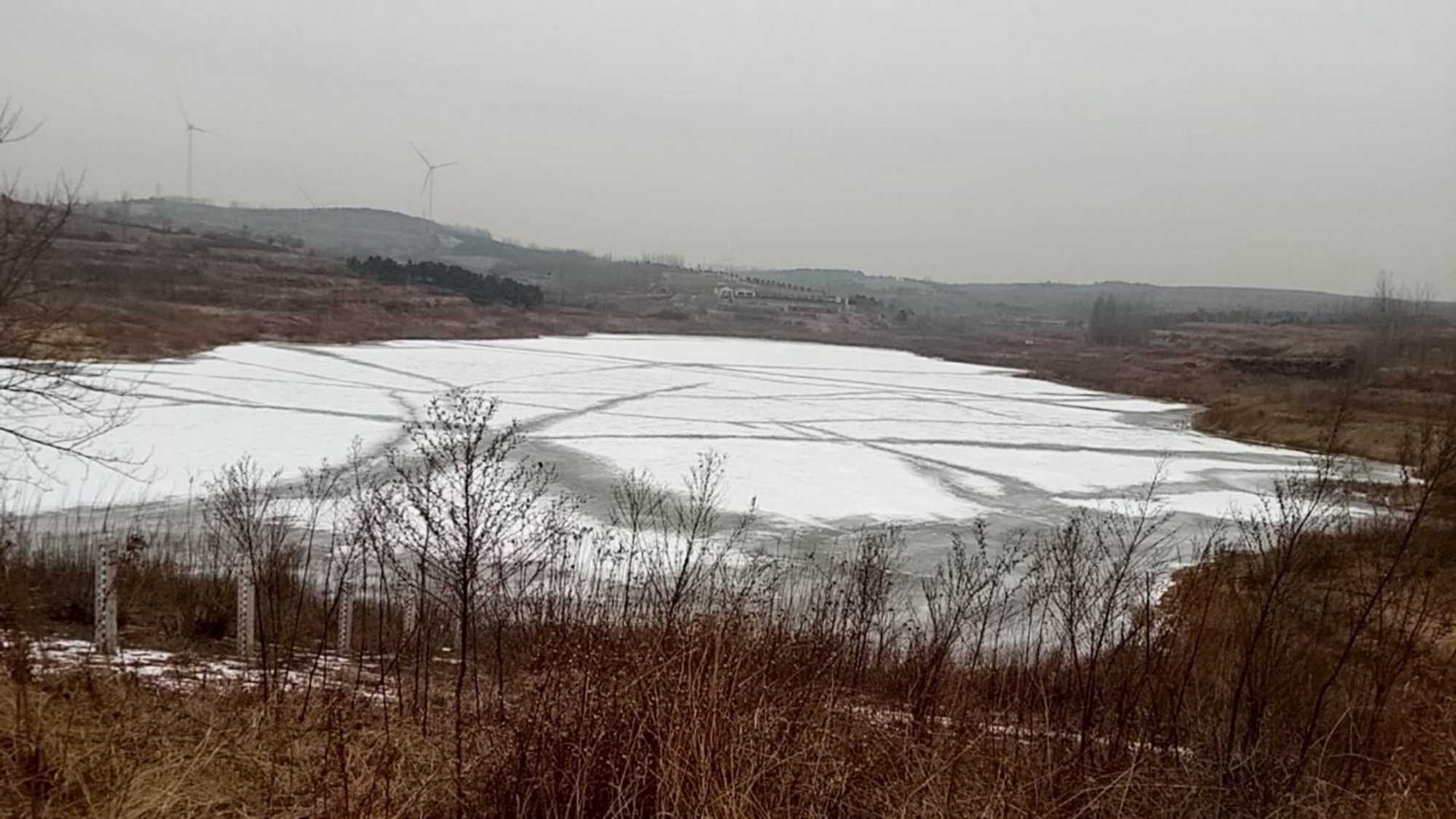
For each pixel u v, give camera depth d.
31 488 20.17
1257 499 28.62
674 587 9.48
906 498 27.39
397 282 102.44
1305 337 101.31
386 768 5.28
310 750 5.98
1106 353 103.81
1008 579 16.48
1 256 11.36
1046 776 6.07
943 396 58.47
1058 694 8.62
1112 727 7.77
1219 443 42.03
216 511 14.72
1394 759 6.94
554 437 33.84
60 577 11.90
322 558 15.20
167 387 39.66
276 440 29.06
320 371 50.62
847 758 5.61
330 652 10.93
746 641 5.91
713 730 4.93
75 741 5.59
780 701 5.77
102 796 5.07
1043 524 24.52
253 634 10.73
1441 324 80.19
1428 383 53.44
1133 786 6.28
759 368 72.69
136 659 8.95
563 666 5.76
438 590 10.92
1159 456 37.53
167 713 6.57
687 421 40.25
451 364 59.44
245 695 7.63
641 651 5.81
